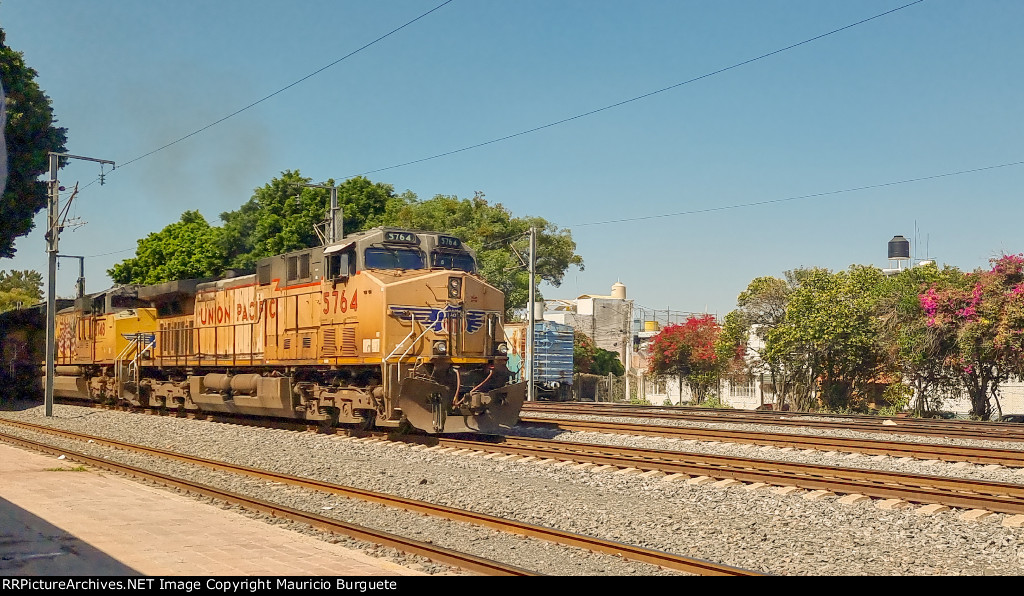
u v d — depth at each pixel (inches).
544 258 1966.0
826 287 1496.1
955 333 1255.5
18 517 415.5
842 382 1473.9
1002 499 438.9
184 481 526.9
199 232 2007.9
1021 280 1219.2
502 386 810.2
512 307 1870.1
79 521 405.7
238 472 588.7
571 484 534.9
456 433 813.2
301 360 866.1
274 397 903.7
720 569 315.3
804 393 1517.0
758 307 1680.6
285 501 481.7
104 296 1286.9
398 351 751.1
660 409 1202.6
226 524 399.2
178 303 1154.7
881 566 339.9
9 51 1159.0
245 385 959.0
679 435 794.8
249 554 338.0
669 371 1914.4
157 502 461.4
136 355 1189.1
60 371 1438.2
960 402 1441.9
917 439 791.1
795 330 1451.8
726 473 538.6
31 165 1176.8
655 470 565.6
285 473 589.9
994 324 1195.9
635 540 385.1
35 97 1192.8
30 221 1243.8
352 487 517.7
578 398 2048.5
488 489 510.9
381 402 767.1
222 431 880.3
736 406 1811.0
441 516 430.3
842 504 458.9
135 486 521.0
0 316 1676.9
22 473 577.0
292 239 1736.0
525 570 313.6
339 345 805.9
